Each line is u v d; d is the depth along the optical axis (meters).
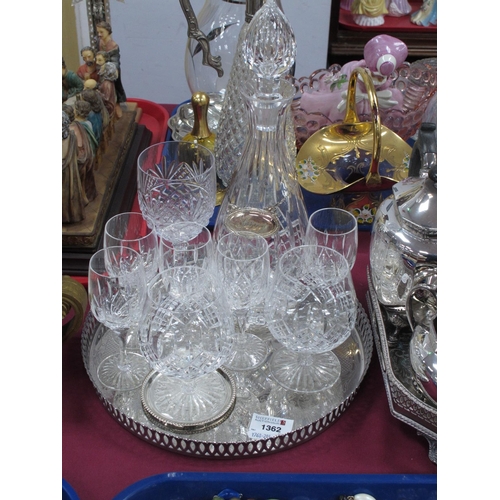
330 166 1.05
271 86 0.83
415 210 0.73
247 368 0.79
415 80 1.13
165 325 0.65
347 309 0.72
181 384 0.75
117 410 0.72
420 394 0.69
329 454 0.70
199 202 0.88
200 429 0.71
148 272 0.83
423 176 0.80
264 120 0.84
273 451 0.70
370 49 1.12
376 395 0.78
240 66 0.98
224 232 0.90
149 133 1.37
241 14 1.22
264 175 0.88
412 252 0.73
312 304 0.71
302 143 1.18
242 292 0.76
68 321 0.85
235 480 0.65
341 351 0.83
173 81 2.16
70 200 0.94
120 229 0.89
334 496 0.66
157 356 0.66
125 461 0.69
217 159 1.08
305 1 1.98
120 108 1.30
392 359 0.75
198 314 0.65
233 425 0.72
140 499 0.64
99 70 1.21
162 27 2.03
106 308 0.75
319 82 1.14
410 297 0.70
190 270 0.67
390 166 1.06
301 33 2.05
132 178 1.18
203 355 0.66
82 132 0.98
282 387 0.77
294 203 0.91
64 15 1.21
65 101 1.08
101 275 0.73
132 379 0.77
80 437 0.72
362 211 1.05
